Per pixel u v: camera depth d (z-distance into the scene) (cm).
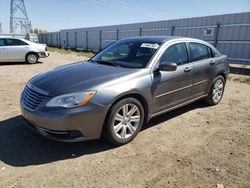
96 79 328
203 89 495
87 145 347
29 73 974
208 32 1463
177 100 427
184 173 285
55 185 260
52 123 295
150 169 292
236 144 361
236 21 1305
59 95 301
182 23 1627
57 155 320
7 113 471
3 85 731
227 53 1378
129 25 2152
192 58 456
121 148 341
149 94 363
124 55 417
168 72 393
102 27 2569
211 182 269
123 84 330
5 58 1220
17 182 264
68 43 3516
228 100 606
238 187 261
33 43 1315
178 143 360
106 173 283
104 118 316
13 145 344
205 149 344
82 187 257
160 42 415
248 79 932
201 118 468
